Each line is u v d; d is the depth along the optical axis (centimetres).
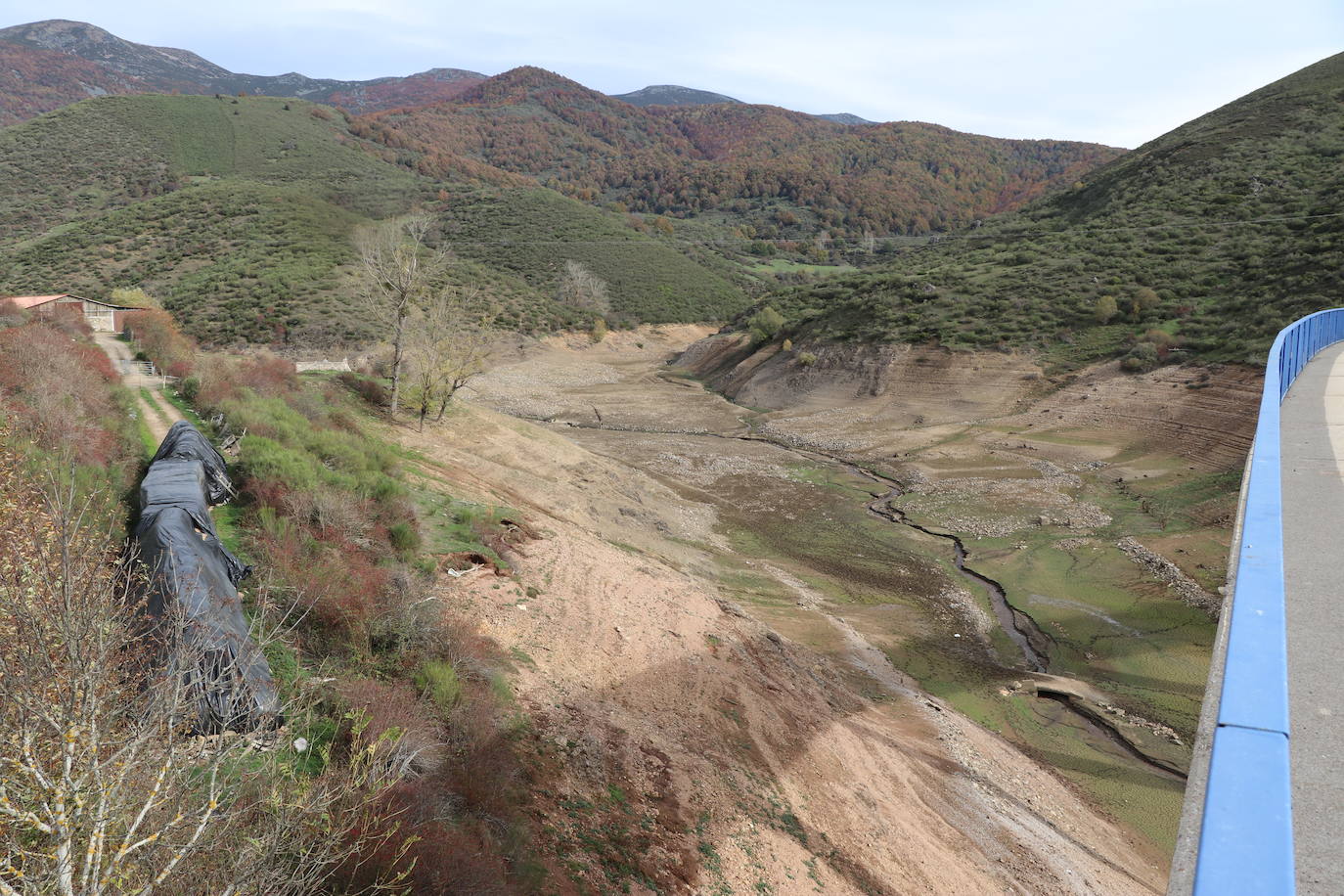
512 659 1595
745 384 6888
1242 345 4672
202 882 537
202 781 639
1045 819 1659
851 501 3969
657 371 8419
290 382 3369
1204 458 3831
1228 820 191
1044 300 6162
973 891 1373
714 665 1900
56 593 537
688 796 1345
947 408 5388
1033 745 1958
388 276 3903
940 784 1694
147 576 958
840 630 2503
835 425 5456
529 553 2258
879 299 6969
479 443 3597
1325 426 981
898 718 1991
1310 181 7169
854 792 1572
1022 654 2417
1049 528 3403
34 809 462
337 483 2019
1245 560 356
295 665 1191
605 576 2242
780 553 3259
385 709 1095
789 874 1255
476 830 980
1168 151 9275
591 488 3522
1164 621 2512
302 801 619
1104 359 5272
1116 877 1505
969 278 7025
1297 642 386
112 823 477
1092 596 2738
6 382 1719
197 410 2544
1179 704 2092
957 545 3322
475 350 3678
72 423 1614
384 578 1553
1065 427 4641
